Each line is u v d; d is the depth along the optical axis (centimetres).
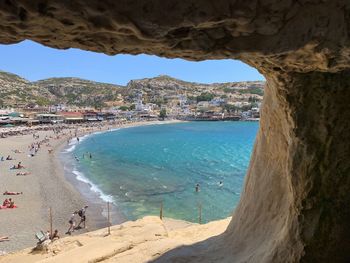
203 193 3347
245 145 7688
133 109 18862
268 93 813
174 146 7619
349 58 490
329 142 605
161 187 3600
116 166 5009
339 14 450
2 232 2245
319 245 618
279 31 447
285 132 708
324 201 618
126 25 387
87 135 10119
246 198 946
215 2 401
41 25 382
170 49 452
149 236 1188
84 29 394
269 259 679
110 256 1043
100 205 2916
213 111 18450
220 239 971
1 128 10038
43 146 7131
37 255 1234
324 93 589
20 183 3650
